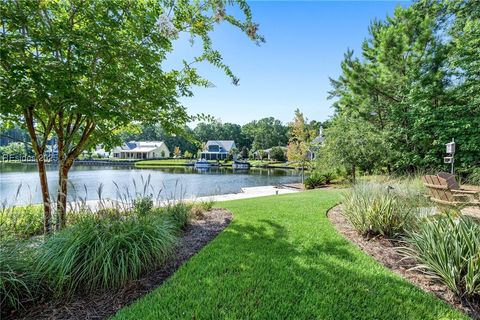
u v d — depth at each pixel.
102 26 3.23
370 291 2.29
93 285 2.34
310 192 9.63
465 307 2.11
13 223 3.05
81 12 3.29
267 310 2.01
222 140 64.50
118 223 2.87
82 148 4.27
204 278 2.52
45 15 3.11
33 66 2.86
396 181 6.65
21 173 23.53
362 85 12.23
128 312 1.99
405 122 12.02
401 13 11.17
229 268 2.74
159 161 49.97
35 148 3.80
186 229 4.34
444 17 11.80
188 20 4.17
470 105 10.06
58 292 2.23
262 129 60.72
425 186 5.10
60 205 3.46
